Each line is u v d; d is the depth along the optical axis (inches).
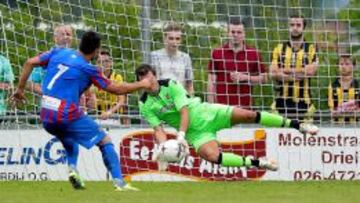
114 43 1681.8
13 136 1598.2
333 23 1740.9
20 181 1558.8
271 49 1717.5
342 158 1612.9
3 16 1674.5
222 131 1609.3
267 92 1695.4
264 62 1692.9
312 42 1679.4
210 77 1672.0
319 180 1595.7
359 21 1770.4
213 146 1418.6
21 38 1674.5
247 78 1669.5
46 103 1285.7
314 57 1664.6
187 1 1713.8
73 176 1318.9
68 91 1280.8
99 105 1654.8
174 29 1638.8
